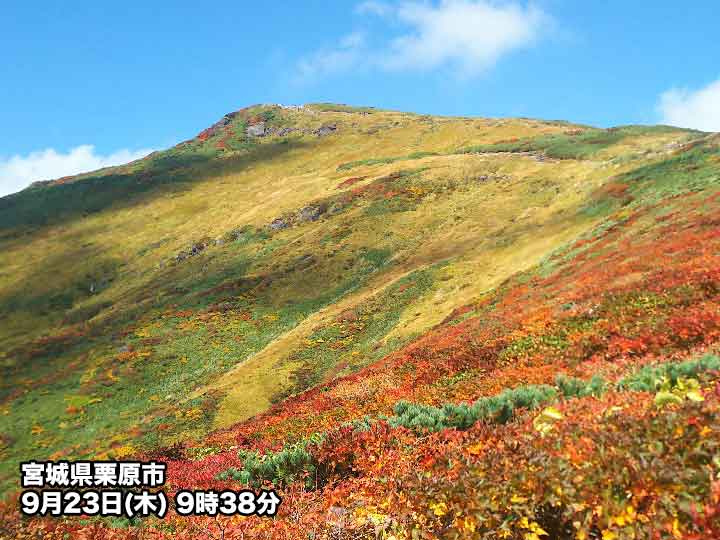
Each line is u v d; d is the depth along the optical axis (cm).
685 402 562
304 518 727
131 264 11744
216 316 6856
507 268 5175
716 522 389
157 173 18262
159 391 5362
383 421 1037
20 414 5450
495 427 780
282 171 17225
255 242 9944
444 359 2131
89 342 7338
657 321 1554
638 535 420
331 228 8969
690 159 5728
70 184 17950
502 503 500
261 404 4231
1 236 14612
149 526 893
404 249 7612
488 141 15762
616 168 7138
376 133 19362
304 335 5341
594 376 1061
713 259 2022
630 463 467
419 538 545
